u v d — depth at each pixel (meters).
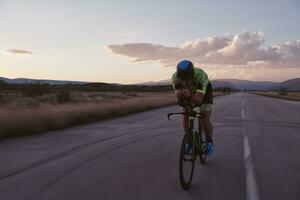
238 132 12.94
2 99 34.94
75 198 5.11
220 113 22.31
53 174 6.49
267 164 7.50
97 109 19.22
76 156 8.19
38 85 45.78
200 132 6.91
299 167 7.26
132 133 12.48
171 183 5.96
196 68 6.05
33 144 9.91
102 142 10.34
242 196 5.30
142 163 7.49
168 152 8.80
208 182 6.05
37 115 13.79
